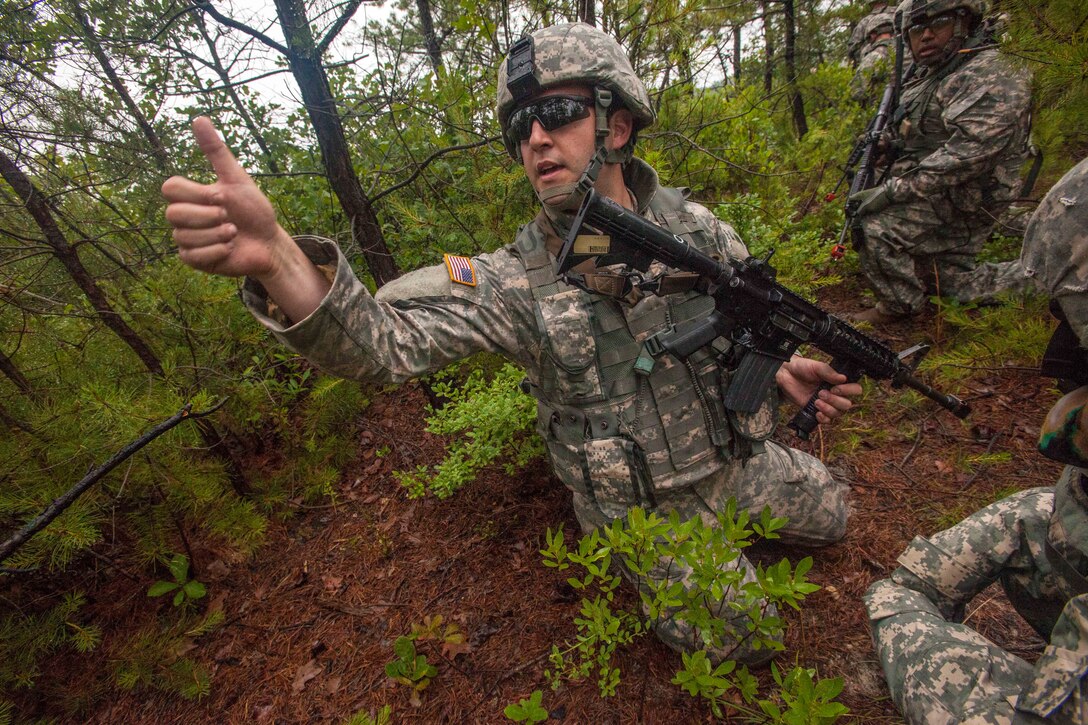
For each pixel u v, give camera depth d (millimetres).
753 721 1681
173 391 2459
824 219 4656
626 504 1809
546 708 1856
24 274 2418
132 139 2576
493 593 2309
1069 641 979
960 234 3389
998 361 2738
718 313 1579
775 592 1202
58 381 2479
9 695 2133
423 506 2820
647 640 2000
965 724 1076
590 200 1330
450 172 3213
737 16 5398
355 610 2355
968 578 1436
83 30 2250
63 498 1770
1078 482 1142
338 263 1185
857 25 6953
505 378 2770
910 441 2764
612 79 1505
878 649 1406
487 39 2682
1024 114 2938
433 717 1894
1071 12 1913
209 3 2168
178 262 2631
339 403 3227
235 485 2844
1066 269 929
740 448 1901
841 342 1730
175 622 2371
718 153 3621
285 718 1993
